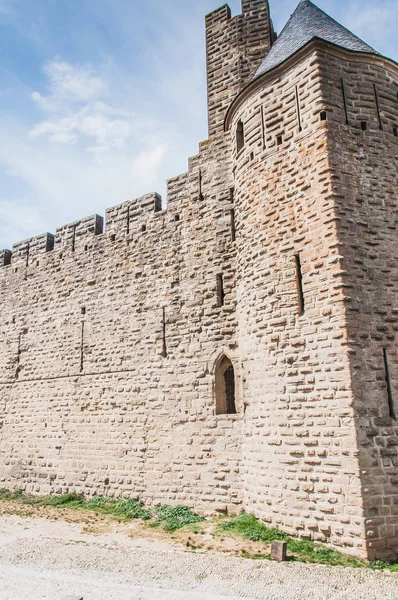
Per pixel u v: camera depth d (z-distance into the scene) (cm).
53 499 1628
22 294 2097
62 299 1936
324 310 1079
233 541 1036
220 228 1538
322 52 1223
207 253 1548
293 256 1175
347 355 1019
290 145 1241
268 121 1312
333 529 972
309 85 1219
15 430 1916
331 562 891
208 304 1504
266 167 1291
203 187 1617
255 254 1278
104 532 1185
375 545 919
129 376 1634
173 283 1609
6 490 1827
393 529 941
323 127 1165
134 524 1266
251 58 1709
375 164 1186
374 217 1142
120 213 1841
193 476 1399
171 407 1504
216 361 1445
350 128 1190
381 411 1010
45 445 1798
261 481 1143
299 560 898
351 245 1095
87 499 1608
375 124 1219
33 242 2136
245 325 1298
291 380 1110
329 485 998
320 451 1026
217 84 1748
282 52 1361
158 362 1574
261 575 823
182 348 1530
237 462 1328
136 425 1570
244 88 1388
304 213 1170
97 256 1866
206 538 1079
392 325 1080
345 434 990
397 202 1180
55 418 1802
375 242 1123
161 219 1703
